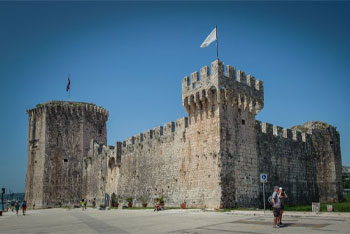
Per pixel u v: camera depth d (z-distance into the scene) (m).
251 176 45.50
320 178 58.62
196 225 24.75
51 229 26.66
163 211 42.09
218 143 42.72
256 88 48.59
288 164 53.06
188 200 47.19
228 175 42.53
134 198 61.88
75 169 87.31
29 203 86.50
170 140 53.94
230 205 41.59
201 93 45.66
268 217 28.88
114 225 27.64
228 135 43.88
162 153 55.69
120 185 67.69
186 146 49.47
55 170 85.94
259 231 20.59
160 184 54.91
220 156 42.25
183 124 50.91
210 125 44.56
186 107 48.81
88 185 84.38
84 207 66.56
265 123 50.78
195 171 46.53
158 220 29.92
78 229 25.84
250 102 47.28
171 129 54.25
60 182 85.56
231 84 44.84
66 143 88.19
